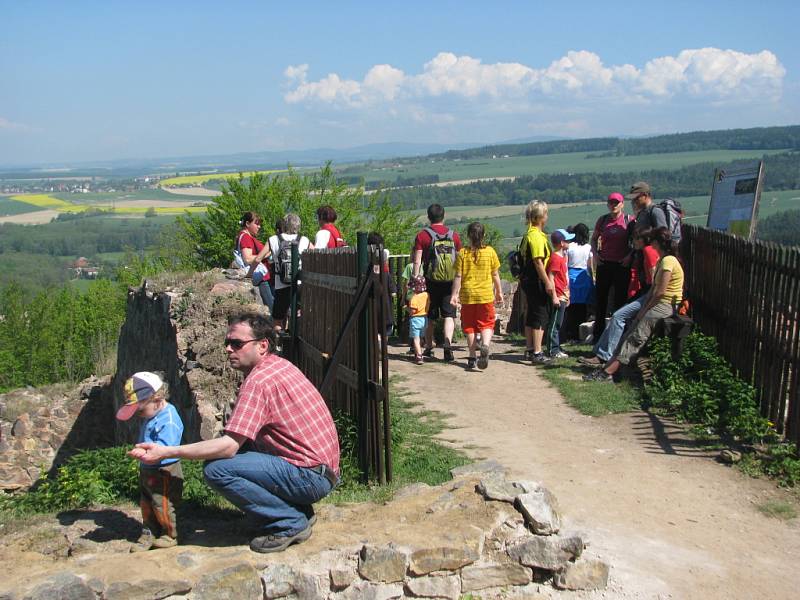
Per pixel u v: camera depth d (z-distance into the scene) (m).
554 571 4.74
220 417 8.62
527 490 5.10
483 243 10.48
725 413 7.52
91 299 46.75
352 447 6.80
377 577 4.57
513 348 12.41
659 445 7.23
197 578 4.40
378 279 6.38
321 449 4.80
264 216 30.16
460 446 7.39
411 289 11.58
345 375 7.05
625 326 9.63
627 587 4.70
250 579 4.47
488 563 4.73
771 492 6.08
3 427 15.95
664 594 4.63
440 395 9.51
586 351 11.55
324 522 5.14
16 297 47.22
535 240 10.57
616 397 8.74
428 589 4.62
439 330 12.71
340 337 7.03
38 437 15.87
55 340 46.22
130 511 5.62
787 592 4.65
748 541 5.30
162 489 4.80
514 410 8.66
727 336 8.73
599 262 11.29
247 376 4.86
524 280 10.82
